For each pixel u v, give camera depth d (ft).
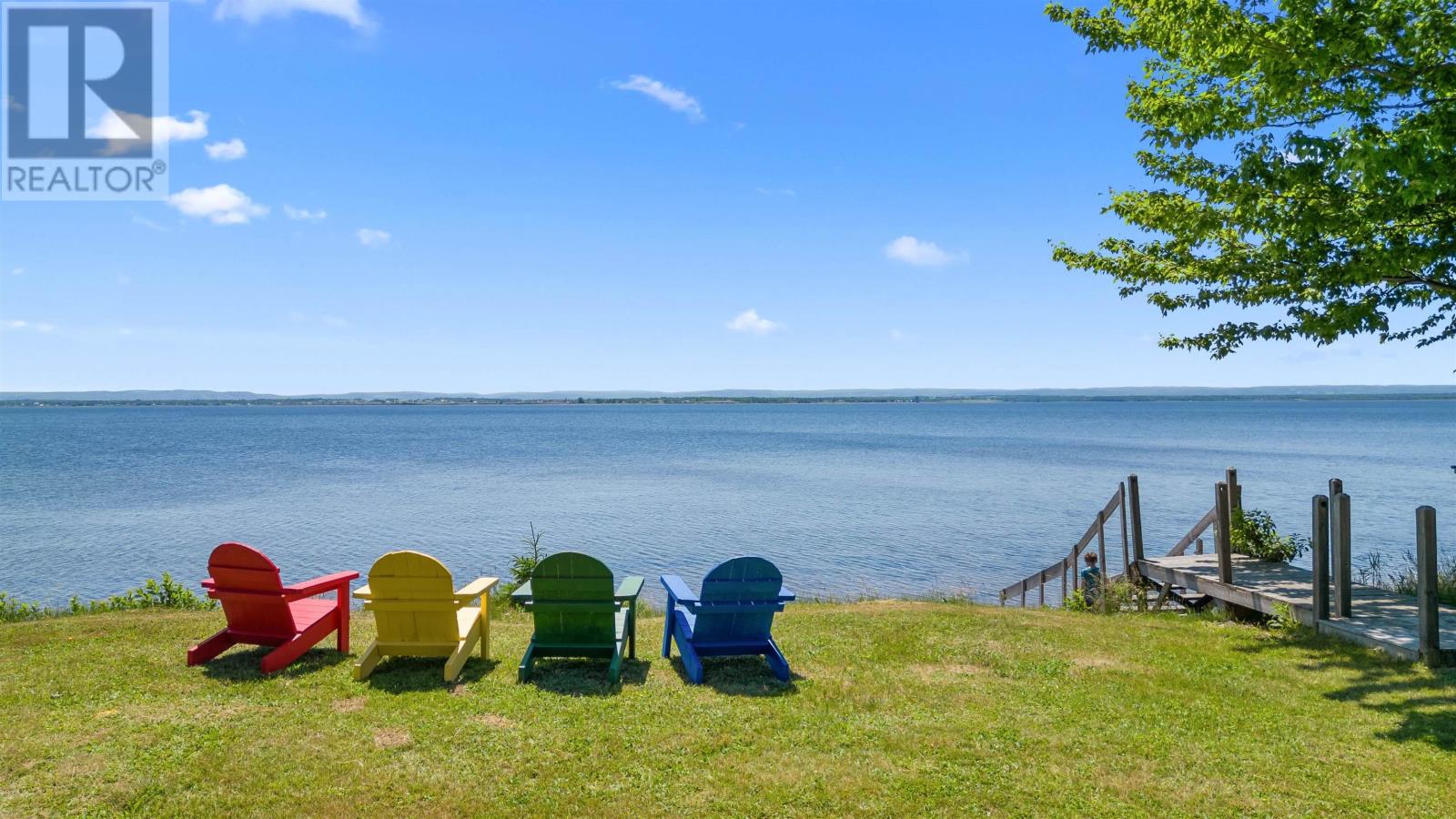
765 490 148.25
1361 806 16.98
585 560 24.23
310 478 172.86
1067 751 19.84
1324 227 27.27
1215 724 21.85
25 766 17.80
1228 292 35.24
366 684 23.80
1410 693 24.30
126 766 17.90
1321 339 32.73
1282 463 200.75
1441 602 36.68
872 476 177.99
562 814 16.28
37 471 187.73
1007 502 131.03
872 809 16.69
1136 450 266.57
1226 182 29.76
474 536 96.84
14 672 24.70
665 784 17.66
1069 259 39.83
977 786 17.76
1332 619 31.89
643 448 293.84
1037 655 29.09
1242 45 25.49
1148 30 31.99
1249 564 42.73
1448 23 23.97
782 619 35.65
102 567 77.46
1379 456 224.94
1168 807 16.96
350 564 79.71
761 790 17.40
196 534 97.09
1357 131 25.59
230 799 16.57
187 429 489.26
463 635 25.09
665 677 25.59
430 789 17.16
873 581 74.33
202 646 25.46
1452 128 23.31
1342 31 24.11
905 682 25.46
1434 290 31.12
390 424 590.96
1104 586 43.14
